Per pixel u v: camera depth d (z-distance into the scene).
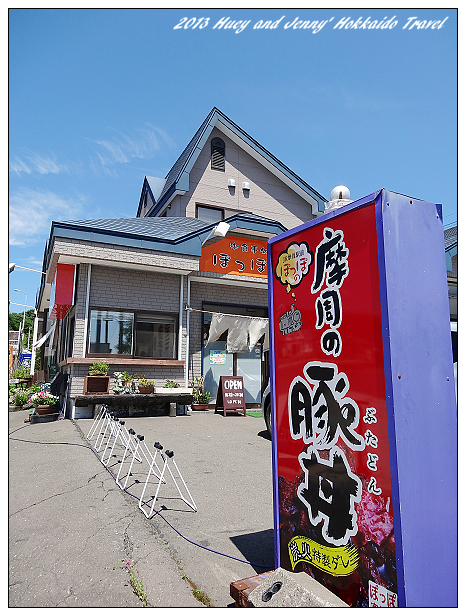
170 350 10.30
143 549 3.22
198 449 6.48
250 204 14.24
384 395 2.05
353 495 2.20
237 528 3.72
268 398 7.72
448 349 2.26
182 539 3.45
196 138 14.10
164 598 2.61
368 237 2.23
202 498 4.43
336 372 2.39
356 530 2.16
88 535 3.46
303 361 2.67
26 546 3.32
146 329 10.03
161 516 3.91
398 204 2.22
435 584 1.97
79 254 8.85
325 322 2.51
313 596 2.11
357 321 2.27
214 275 11.08
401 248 2.18
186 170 12.64
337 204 4.82
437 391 2.17
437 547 2.01
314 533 2.46
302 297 2.72
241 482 4.98
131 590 2.73
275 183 14.89
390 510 1.97
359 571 2.12
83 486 4.62
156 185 16.70
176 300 10.52
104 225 9.74
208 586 2.77
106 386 9.09
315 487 2.48
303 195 15.25
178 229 10.93
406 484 1.96
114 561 3.07
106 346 9.47
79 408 8.92
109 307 9.61
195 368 10.95
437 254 2.34
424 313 2.21
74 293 9.52
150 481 4.88
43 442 6.71
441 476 2.09
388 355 2.04
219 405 10.62
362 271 2.26
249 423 9.07
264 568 3.03
